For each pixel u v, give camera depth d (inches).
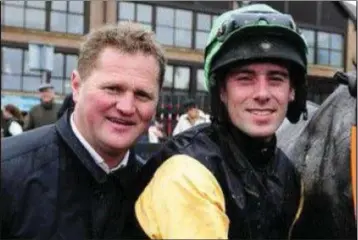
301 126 78.2
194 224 47.8
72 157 67.0
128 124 64.2
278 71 60.4
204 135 62.6
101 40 64.6
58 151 67.3
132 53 63.7
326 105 71.7
